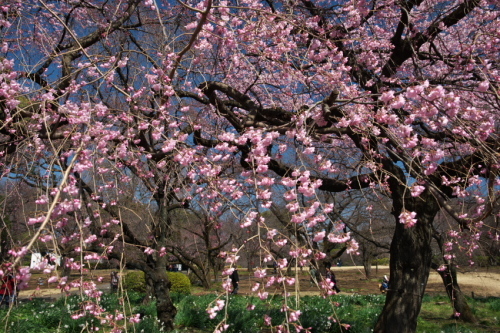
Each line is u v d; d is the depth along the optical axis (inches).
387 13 246.7
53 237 92.0
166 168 199.9
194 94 217.3
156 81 152.1
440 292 680.4
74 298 359.6
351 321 321.4
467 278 884.0
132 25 247.3
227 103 247.6
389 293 229.3
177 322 306.2
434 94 110.9
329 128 180.2
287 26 188.9
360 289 758.5
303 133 133.5
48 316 287.4
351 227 385.1
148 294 436.5
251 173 133.7
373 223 530.3
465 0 221.0
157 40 249.1
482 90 133.5
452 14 233.3
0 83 129.7
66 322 261.3
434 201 221.9
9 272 80.5
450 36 312.0
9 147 163.5
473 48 199.9
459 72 249.1
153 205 273.9
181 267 855.7
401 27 234.4
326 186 229.5
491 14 217.9
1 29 189.8
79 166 121.0
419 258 222.1
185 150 139.0
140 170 191.9
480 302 539.5
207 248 366.0
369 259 954.1
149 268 285.4
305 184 118.9
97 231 191.6
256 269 105.5
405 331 218.2
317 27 217.0
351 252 114.8
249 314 304.0
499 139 133.0
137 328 246.1
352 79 233.6
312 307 406.6
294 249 105.7
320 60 181.5
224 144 143.4
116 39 249.8
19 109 124.6
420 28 292.0
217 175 145.8
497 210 169.2
